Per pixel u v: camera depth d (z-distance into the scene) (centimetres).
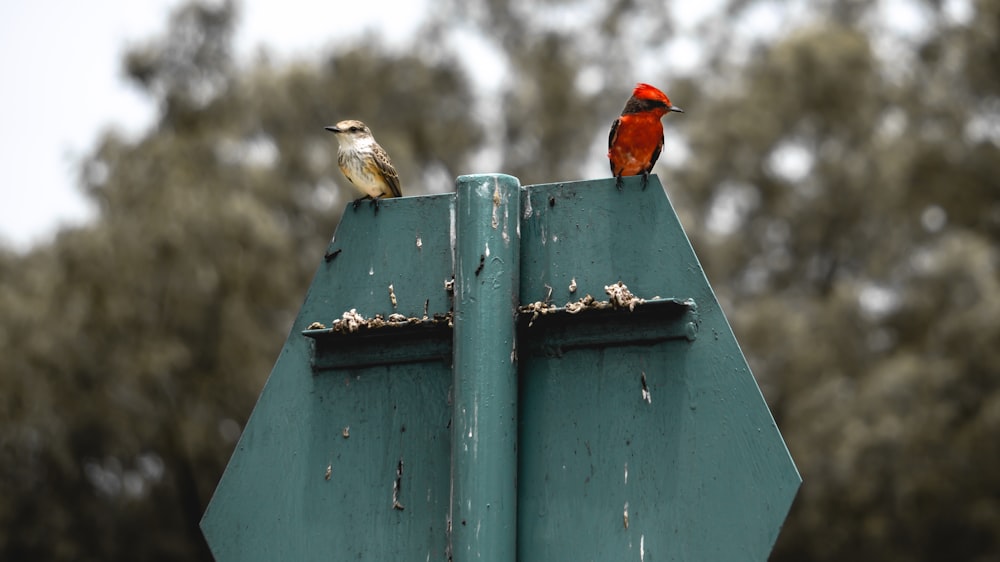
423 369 316
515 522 296
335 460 317
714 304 301
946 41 2116
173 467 2131
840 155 2278
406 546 307
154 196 1923
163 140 2014
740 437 291
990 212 2070
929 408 1797
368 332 319
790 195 2333
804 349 2038
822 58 2202
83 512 2145
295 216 2166
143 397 1997
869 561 1925
